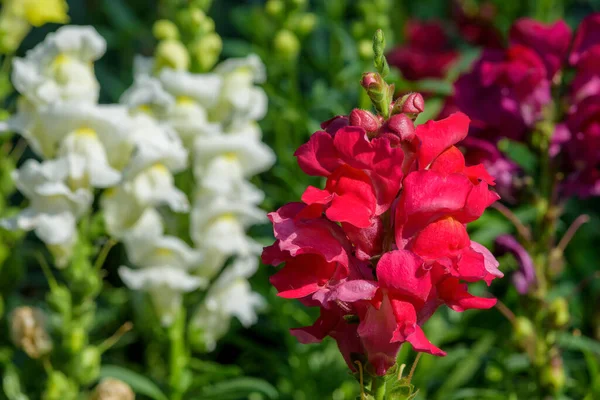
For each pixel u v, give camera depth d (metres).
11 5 4.02
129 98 3.75
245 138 3.94
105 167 3.47
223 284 3.94
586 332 4.17
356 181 2.02
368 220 1.98
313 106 4.54
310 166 2.06
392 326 2.04
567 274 4.73
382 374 2.12
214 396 3.87
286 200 4.54
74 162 3.45
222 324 3.99
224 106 4.09
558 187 3.47
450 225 2.01
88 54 3.77
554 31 3.47
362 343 2.16
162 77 3.88
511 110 3.42
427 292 1.99
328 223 2.07
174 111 3.86
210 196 3.88
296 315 4.23
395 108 2.07
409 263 1.97
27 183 3.50
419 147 2.03
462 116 2.05
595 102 3.30
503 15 5.37
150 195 3.62
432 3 6.12
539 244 3.41
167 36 4.11
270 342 4.94
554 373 3.37
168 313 3.79
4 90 4.08
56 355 3.43
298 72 5.51
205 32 4.11
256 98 4.13
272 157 4.05
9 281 3.99
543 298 3.38
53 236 3.42
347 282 1.99
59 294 3.39
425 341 1.97
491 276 2.05
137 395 4.27
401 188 2.06
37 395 4.01
